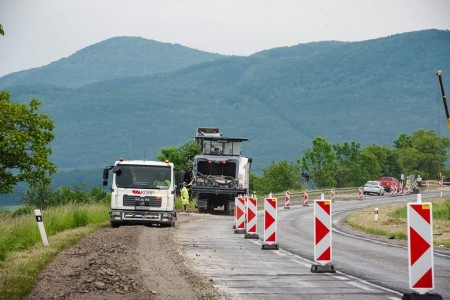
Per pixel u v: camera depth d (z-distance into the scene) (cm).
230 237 5175
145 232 5200
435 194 15088
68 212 5959
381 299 2314
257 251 4062
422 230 2202
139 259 3334
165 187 5925
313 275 2952
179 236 5131
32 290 2320
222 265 3291
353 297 2355
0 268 2867
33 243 4128
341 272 3061
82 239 4441
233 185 9031
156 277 2719
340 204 11962
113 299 2186
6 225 4544
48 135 6888
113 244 4109
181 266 3119
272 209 4209
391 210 10044
